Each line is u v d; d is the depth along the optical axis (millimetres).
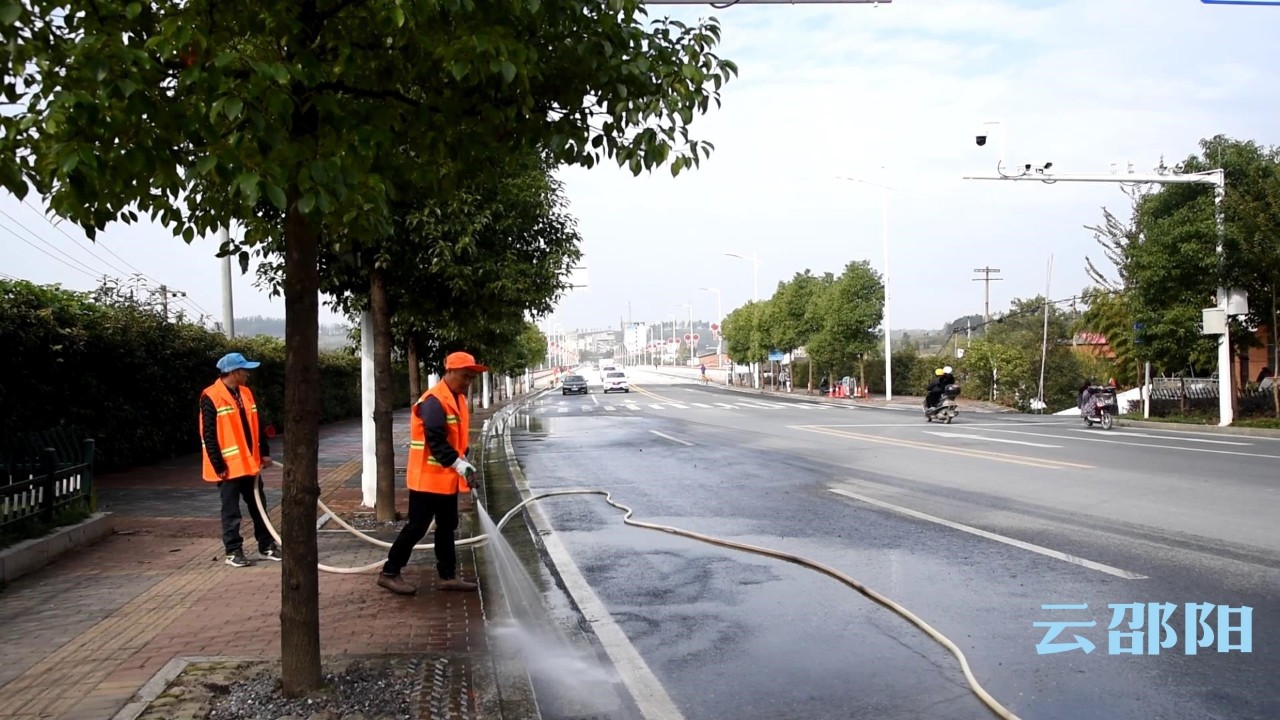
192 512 10516
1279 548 7871
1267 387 24969
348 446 20859
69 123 3264
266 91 3445
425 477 6660
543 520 10570
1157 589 6648
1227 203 21688
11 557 7051
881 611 6375
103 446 14148
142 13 3619
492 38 3918
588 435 23875
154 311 16375
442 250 8844
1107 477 12766
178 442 17406
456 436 6797
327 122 4043
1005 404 39156
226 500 7660
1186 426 23391
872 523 9648
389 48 4375
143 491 12391
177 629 5676
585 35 4457
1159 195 24438
